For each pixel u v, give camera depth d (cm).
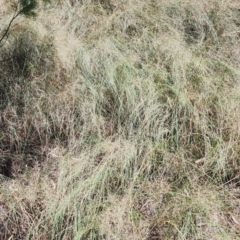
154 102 308
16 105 313
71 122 300
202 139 289
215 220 243
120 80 323
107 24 385
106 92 319
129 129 295
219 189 263
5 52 350
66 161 276
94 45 360
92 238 236
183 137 289
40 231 243
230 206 253
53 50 349
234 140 284
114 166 269
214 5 403
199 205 249
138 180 266
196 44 365
